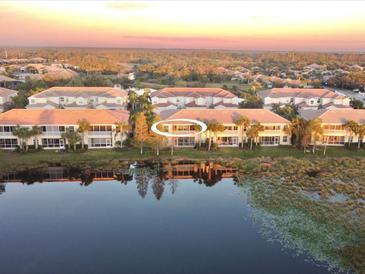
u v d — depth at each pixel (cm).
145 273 3628
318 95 11881
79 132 7262
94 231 4444
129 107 11231
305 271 3641
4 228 4478
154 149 7438
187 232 4428
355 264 3741
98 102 10781
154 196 5497
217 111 8306
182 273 3628
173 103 11225
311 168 6556
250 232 4409
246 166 6669
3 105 10425
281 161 6894
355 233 4306
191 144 7788
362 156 7319
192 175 6353
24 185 5809
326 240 4184
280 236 4300
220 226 4562
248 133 7462
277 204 5097
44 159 6831
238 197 5441
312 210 4872
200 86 17038
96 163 6744
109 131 7469
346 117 8156
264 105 11706
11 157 6875
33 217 4778
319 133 7375
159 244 4162
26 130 6975
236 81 19538
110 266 3741
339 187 5625
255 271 3653
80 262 3800
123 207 5116
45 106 10181
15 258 3862
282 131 7950
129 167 6638
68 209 5034
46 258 3869
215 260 3844
